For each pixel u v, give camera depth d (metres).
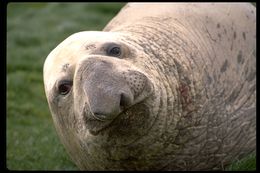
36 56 18.69
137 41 9.05
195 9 10.68
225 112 9.91
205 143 9.59
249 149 10.52
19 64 18.17
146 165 9.13
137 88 7.55
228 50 10.44
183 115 9.05
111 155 8.86
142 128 8.30
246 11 11.40
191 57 9.50
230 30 10.73
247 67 10.64
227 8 11.10
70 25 20.31
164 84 8.67
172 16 10.30
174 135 8.98
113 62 7.73
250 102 10.49
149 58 8.77
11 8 24.34
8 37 20.19
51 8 22.86
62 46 8.73
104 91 7.34
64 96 8.52
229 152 10.14
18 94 16.45
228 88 10.07
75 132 8.80
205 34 10.30
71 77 8.30
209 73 9.71
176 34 9.71
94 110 7.29
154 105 8.09
